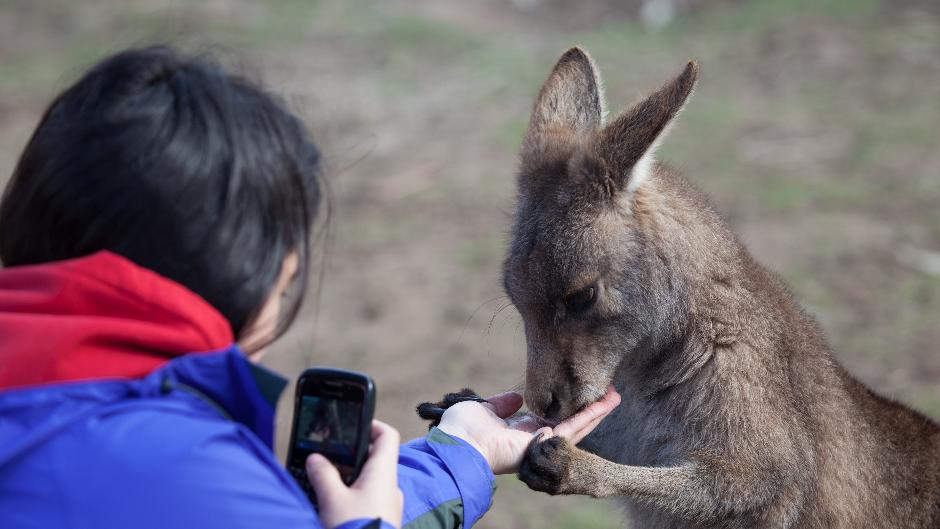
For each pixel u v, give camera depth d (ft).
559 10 50.70
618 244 11.05
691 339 11.33
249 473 4.74
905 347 21.83
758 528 10.98
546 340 11.17
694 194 12.08
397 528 5.40
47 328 4.72
